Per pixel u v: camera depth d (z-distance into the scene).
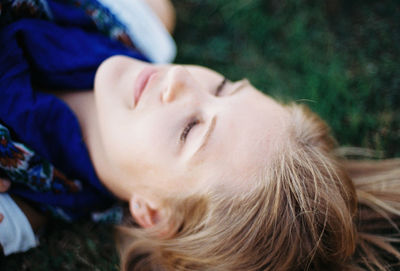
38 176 1.48
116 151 1.44
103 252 1.72
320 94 2.06
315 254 1.36
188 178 1.34
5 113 1.39
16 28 1.47
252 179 1.31
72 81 1.60
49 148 1.50
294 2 2.22
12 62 1.44
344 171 1.52
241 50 2.20
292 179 1.33
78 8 1.73
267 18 2.21
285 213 1.33
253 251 1.35
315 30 2.20
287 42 2.20
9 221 1.47
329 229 1.36
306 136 1.45
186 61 2.17
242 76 2.15
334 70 2.10
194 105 1.35
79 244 1.71
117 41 1.83
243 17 2.22
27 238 1.54
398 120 2.00
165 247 1.51
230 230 1.34
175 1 2.22
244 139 1.32
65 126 1.51
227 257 1.38
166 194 1.41
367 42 2.15
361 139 1.99
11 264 1.61
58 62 1.57
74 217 1.68
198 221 1.40
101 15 1.77
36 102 1.45
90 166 1.56
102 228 1.75
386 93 2.05
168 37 2.00
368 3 2.20
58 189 1.54
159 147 1.35
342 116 2.03
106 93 1.46
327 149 1.55
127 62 1.52
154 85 1.41
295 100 2.06
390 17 2.16
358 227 1.63
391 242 1.75
